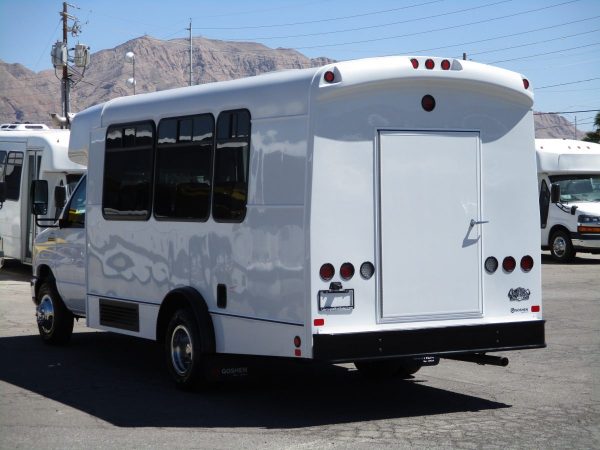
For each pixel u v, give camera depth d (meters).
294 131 7.80
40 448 7.05
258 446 7.06
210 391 9.13
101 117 10.50
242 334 8.30
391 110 7.94
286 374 10.16
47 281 11.91
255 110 8.22
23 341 12.33
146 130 9.73
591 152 25.42
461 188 8.22
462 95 8.25
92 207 10.60
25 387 9.36
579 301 16.52
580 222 24.38
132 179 9.92
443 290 8.12
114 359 10.98
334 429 7.61
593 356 11.23
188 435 7.42
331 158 7.68
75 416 8.10
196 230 8.88
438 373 10.24
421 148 8.05
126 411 8.29
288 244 7.80
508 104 8.48
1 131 21.84
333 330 7.66
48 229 11.91
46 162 19.77
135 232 9.82
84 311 11.02
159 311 9.32
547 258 26.83
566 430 7.59
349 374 10.19
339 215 7.70
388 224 7.89
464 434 7.45
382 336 7.74
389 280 7.89
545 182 25.53
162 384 9.53
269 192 8.01
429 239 8.07
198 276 8.86
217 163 8.66
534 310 8.56
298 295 7.68
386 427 7.70
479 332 8.16
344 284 7.71
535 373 10.19
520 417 8.07
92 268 10.62
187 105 9.11
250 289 8.20
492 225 8.38
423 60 7.99
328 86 7.62
